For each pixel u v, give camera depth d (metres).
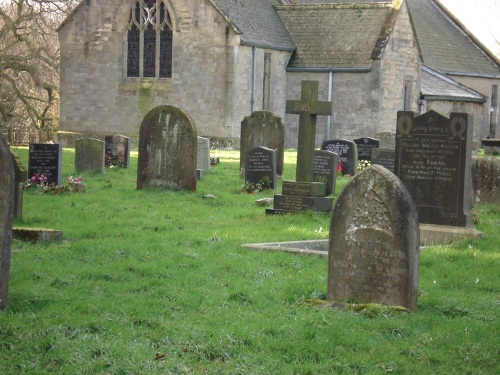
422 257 14.19
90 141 28.72
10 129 53.47
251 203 21.86
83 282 11.93
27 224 17.31
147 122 23.72
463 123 16.30
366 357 9.19
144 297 11.18
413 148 16.80
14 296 10.85
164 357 8.95
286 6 52.69
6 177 10.02
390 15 49.62
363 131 48.62
